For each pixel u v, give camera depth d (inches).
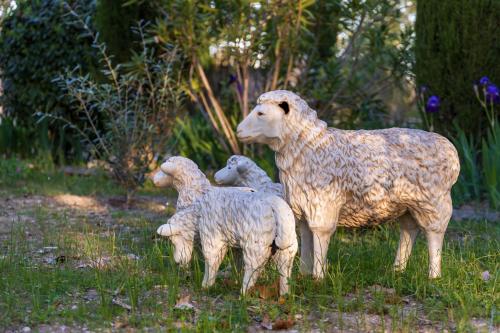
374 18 376.8
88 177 437.1
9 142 512.4
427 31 353.4
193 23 359.6
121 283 194.2
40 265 215.5
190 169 211.6
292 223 177.0
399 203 193.6
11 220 301.3
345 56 403.9
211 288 189.5
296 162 189.8
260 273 193.3
